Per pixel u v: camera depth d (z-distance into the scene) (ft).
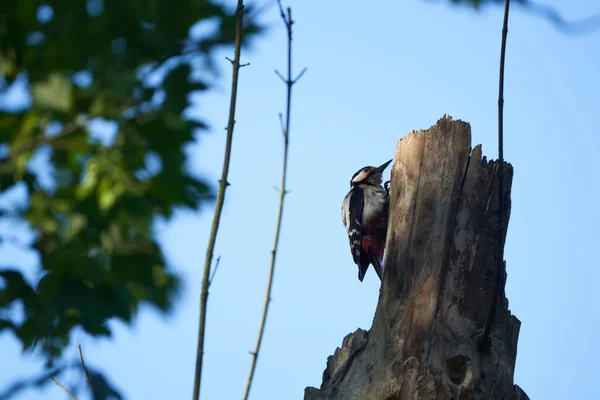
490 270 34.47
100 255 17.51
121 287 17.67
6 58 16.75
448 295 33.94
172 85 17.78
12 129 16.90
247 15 19.27
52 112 16.69
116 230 17.49
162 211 18.02
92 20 16.80
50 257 17.38
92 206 17.13
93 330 17.34
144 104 17.51
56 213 17.24
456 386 31.76
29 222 17.26
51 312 17.31
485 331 32.07
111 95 16.83
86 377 16.76
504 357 33.06
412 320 33.65
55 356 17.69
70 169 17.22
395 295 34.88
